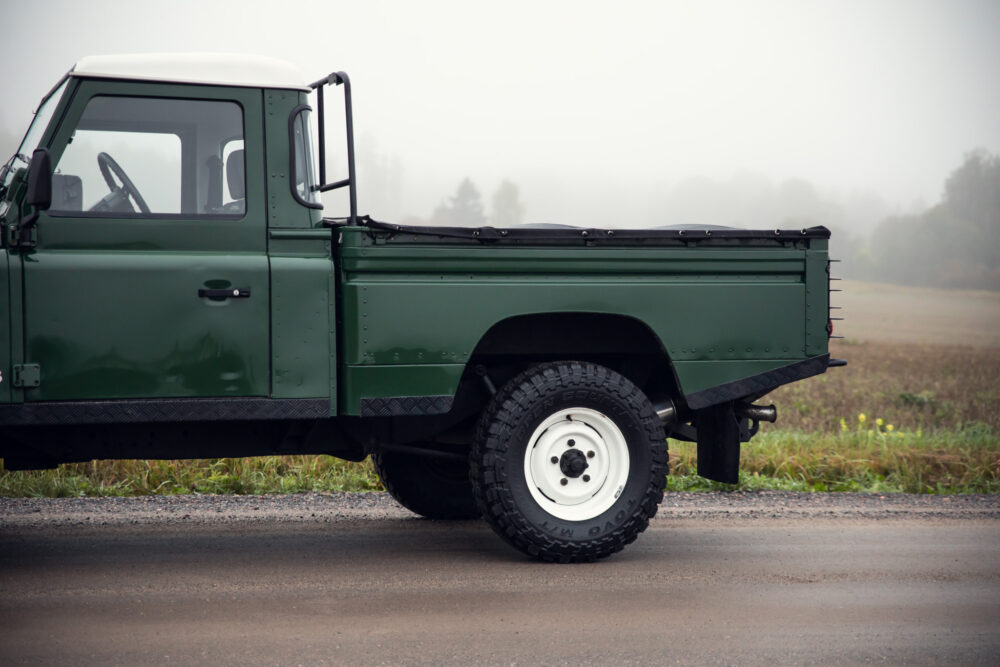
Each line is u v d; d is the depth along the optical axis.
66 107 4.66
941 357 31.86
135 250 4.66
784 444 8.89
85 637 3.79
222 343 4.69
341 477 7.59
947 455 8.54
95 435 4.84
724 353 5.20
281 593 4.48
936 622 4.11
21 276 4.46
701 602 4.39
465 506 6.32
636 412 5.13
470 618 4.10
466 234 4.89
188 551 5.34
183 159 4.79
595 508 5.12
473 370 5.46
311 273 4.80
